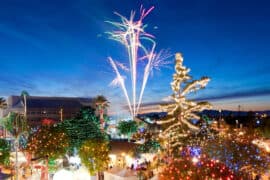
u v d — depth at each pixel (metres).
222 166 16.30
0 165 34.53
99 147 32.62
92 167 32.25
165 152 29.92
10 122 40.72
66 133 35.72
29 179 35.31
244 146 23.22
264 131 53.06
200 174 15.88
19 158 40.56
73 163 37.28
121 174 29.81
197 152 19.89
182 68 28.31
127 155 39.91
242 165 21.80
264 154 25.84
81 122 39.22
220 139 23.22
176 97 28.31
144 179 29.75
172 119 28.22
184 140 27.62
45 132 34.03
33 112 105.25
